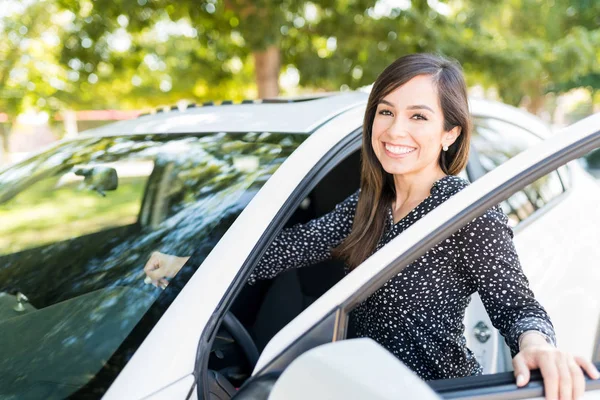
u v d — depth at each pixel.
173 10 6.23
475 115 2.56
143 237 1.72
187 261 1.53
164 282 1.50
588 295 2.37
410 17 6.38
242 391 1.13
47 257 1.79
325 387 0.94
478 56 7.09
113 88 10.48
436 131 1.49
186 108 2.55
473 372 1.57
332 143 1.77
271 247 1.79
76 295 1.58
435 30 6.63
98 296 1.55
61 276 1.69
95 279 1.63
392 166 1.50
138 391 1.21
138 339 1.36
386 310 1.43
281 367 1.14
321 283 2.29
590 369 1.12
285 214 1.56
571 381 1.09
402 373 0.93
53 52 7.61
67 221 1.92
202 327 1.31
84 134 2.46
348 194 2.39
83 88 8.94
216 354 1.65
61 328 1.47
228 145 1.92
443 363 1.45
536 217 2.37
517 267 1.34
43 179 2.16
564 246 2.38
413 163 1.50
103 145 2.25
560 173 2.64
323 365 0.96
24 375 1.35
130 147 2.16
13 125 10.66
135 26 6.29
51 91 9.08
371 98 1.54
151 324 1.39
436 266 1.37
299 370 0.97
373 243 1.59
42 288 1.66
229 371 1.68
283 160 1.72
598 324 2.38
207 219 1.64
